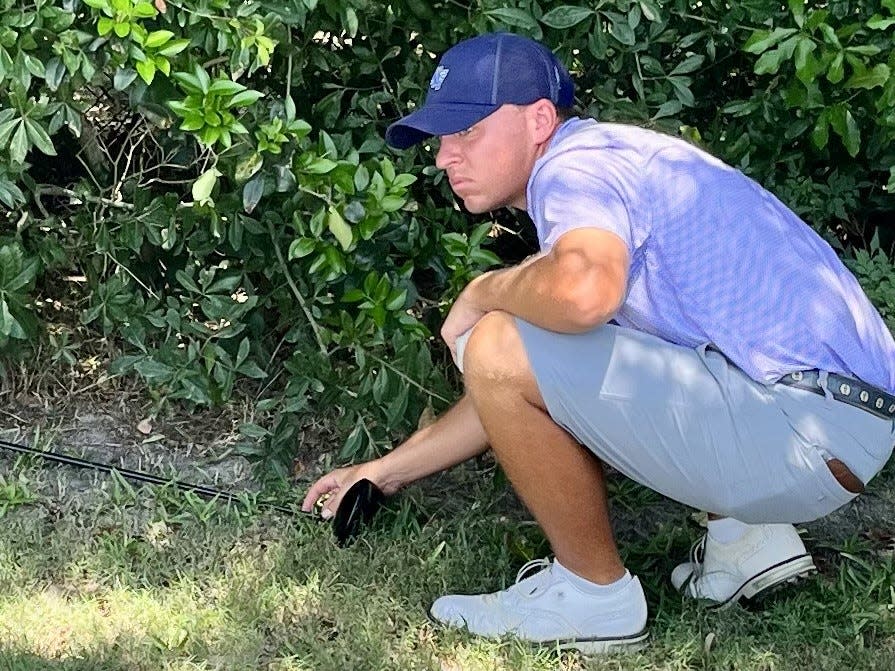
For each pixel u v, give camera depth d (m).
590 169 2.51
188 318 3.60
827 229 3.96
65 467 3.44
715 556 2.93
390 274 3.46
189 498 3.29
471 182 2.71
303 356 3.39
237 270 3.56
